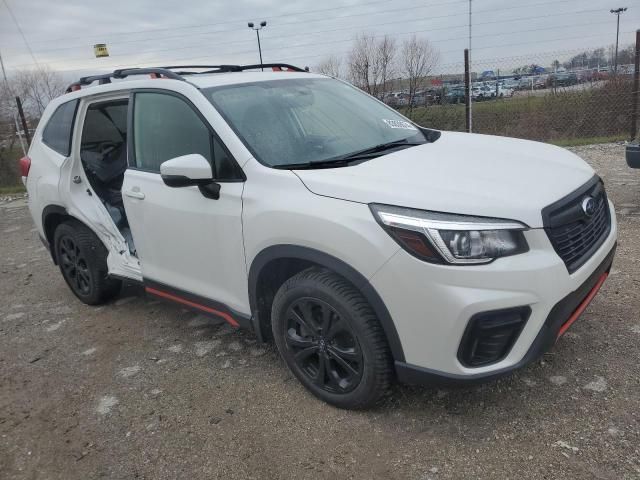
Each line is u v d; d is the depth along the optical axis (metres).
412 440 2.57
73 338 4.09
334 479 2.40
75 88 4.52
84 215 4.25
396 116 3.91
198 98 3.23
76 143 4.30
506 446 2.46
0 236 7.70
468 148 3.21
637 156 4.82
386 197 2.45
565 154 3.23
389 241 2.37
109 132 4.45
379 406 2.82
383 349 2.55
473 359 2.37
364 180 2.60
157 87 3.51
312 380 2.92
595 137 10.82
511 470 2.32
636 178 6.79
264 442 2.68
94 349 3.87
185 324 4.12
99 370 3.56
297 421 2.81
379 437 2.62
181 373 3.40
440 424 2.66
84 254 4.39
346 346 2.71
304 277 2.75
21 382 3.53
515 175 2.67
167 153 3.44
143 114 3.60
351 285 2.58
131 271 4.01
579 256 2.57
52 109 4.65
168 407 3.05
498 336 2.32
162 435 2.82
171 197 3.34
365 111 3.75
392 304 2.41
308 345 2.85
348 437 2.64
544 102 11.40
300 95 3.57
